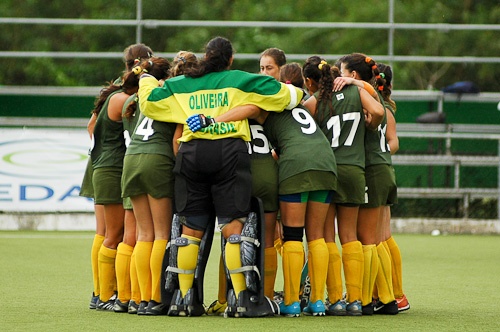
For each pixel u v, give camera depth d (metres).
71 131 45.88
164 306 18.83
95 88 50.41
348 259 19.16
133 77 19.95
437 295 23.31
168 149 18.86
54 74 82.25
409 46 89.94
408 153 50.59
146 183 18.64
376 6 91.00
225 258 18.39
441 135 47.28
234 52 19.06
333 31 90.31
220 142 18.00
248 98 18.28
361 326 17.19
